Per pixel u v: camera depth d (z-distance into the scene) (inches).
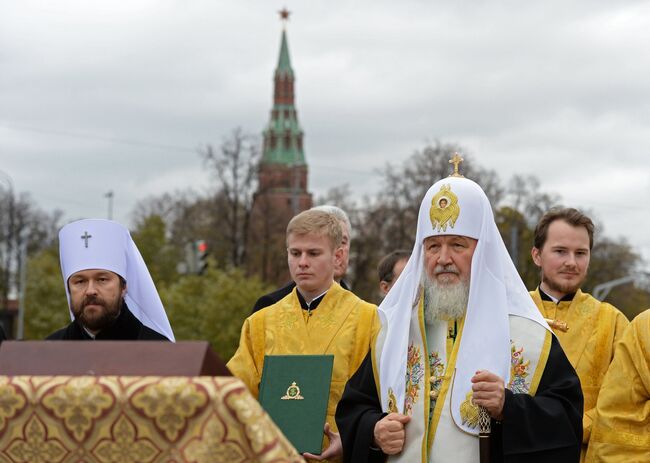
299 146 4330.7
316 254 250.2
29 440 127.8
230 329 1827.0
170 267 2456.9
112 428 124.6
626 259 2423.7
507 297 207.9
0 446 129.1
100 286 221.0
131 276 234.1
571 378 201.6
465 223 205.5
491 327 200.8
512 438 188.4
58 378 127.2
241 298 1860.2
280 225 2273.6
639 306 2726.4
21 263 2449.6
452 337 206.5
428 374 204.4
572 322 281.7
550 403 194.4
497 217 2102.6
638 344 228.5
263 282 2226.9
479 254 203.6
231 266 2113.7
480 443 192.5
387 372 208.7
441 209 207.0
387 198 2089.1
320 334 249.4
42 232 2824.8
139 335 228.4
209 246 2283.5
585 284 2321.6
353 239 2119.8
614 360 232.1
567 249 280.4
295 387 220.4
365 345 247.9
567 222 281.6
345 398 214.7
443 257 206.2
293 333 251.4
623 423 225.6
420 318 210.1
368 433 200.8
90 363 130.6
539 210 2107.5
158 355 130.3
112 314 222.1
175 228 2615.7
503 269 208.8
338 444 224.2
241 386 122.3
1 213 2753.4
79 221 225.6
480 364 198.5
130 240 235.3
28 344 133.9
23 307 2265.0
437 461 197.0
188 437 122.6
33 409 126.4
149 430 123.5
